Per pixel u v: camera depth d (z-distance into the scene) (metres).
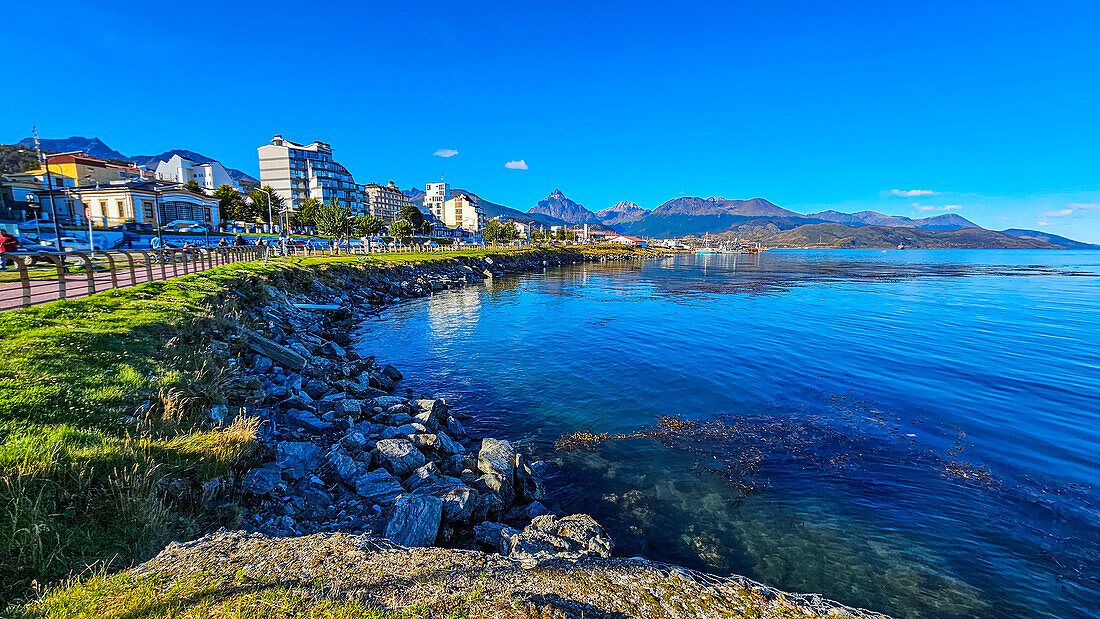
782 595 6.24
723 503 11.12
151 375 10.57
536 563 6.39
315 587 5.10
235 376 14.10
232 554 5.81
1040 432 14.97
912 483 11.95
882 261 168.50
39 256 14.37
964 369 22.09
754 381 20.39
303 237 77.12
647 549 9.45
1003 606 7.98
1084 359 23.83
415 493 9.75
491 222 147.25
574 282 72.75
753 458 13.38
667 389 19.36
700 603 5.76
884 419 16.09
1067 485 11.78
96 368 9.95
